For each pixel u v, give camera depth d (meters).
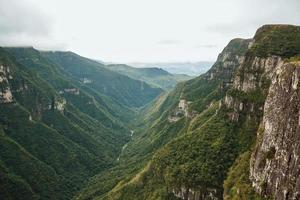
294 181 91.12
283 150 100.38
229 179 148.50
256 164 120.94
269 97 127.69
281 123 105.94
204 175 166.00
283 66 118.31
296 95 100.19
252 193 117.38
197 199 163.00
